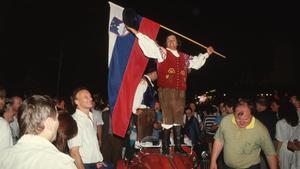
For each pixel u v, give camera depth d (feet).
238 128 19.11
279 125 25.27
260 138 19.01
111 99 21.49
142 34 19.20
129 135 21.39
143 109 21.06
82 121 17.54
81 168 15.87
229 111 33.19
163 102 19.57
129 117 21.01
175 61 19.83
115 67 21.53
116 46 21.71
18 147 9.05
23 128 9.26
